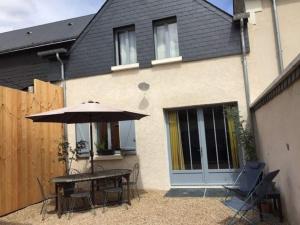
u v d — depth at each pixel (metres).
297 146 4.44
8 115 7.57
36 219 6.78
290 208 5.13
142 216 6.55
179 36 9.37
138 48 9.77
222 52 8.96
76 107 7.02
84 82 10.27
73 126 10.26
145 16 9.79
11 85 12.73
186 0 9.40
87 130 10.14
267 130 6.69
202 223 5.86
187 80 9.24
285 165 5.25
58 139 9.66
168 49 9.66
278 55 8.61
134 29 10.11
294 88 4.29
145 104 9.59
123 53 10.20
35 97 8.73
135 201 7.93
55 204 7.80
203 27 9.19
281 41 8.67
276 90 5.30
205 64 9.11
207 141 9.20
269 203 6.14
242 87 8.76
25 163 8.03
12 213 7.37
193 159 9.30
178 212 6.70
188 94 9.20
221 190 8.60
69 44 12.26
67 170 9.84
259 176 6.06
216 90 8.96
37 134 8.62
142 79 9.68
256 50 8.75
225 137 9.04
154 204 7.51
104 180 8.51
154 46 9.69
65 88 10.44
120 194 7.94
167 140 9.54
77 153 9.65
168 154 9.48
